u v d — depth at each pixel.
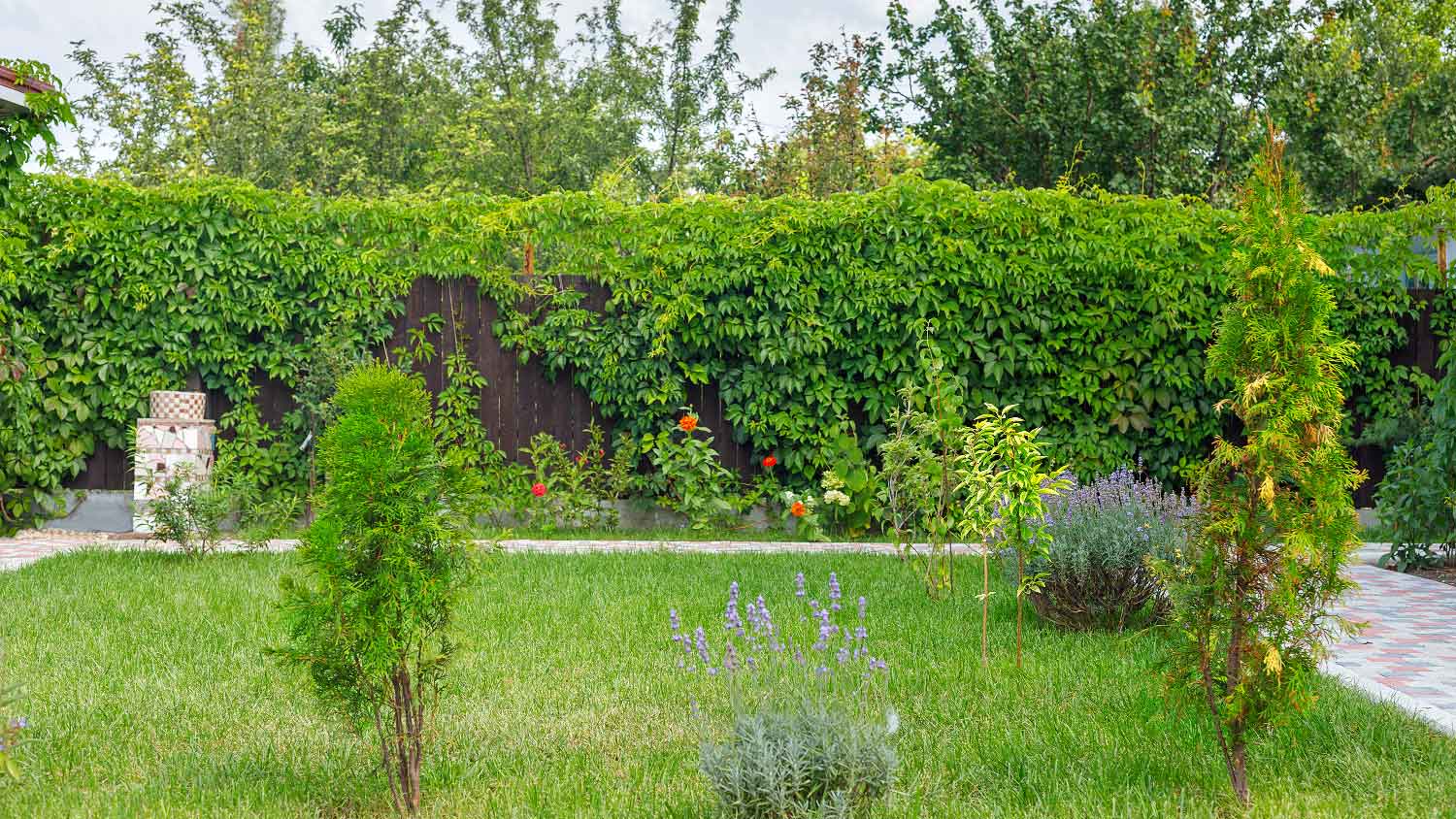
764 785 3.67
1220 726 3.94
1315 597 3.83
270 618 6.60
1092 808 3.89
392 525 3.77
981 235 10.90
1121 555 6.70
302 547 3.76
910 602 7.61
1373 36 26.27
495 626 6.76
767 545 10.38
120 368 10.70
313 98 24.17
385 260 11.00
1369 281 11.16
